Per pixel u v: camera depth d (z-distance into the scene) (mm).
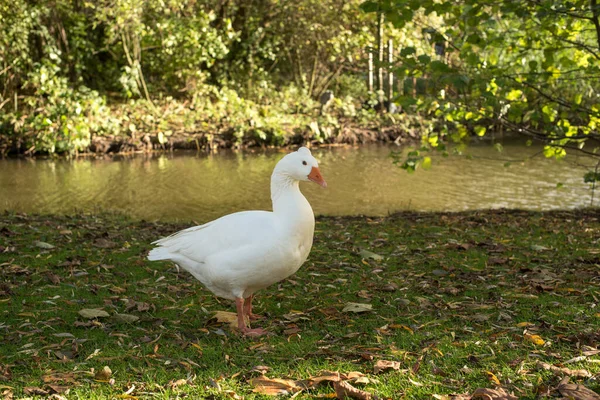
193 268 5133
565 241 7922
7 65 18234
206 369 4277
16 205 12039
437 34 8695
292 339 4836
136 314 5438
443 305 5496
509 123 9727
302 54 23844
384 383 3973
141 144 18828
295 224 4844
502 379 3967
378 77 23234
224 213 11539
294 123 20625
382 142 20734
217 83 23078
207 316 5426
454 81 8070
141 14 20031
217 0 21875
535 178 14523
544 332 4762
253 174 15453
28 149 17766
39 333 4941
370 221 9586
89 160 17406
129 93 19875
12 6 17750
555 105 9562
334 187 13844
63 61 20328
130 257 7199
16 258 6992
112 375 4164
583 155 17391
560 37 8930
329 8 21828
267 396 3828
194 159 17656
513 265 6789
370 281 6305
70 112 17734
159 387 3959
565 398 3625
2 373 4152
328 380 3930
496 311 5301
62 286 6109
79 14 20078
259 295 6012
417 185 13961
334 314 5391
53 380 4051
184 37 20094
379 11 8227
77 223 9336
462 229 8820
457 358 4301
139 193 13359
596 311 5191
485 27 8805
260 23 23016
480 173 15180
